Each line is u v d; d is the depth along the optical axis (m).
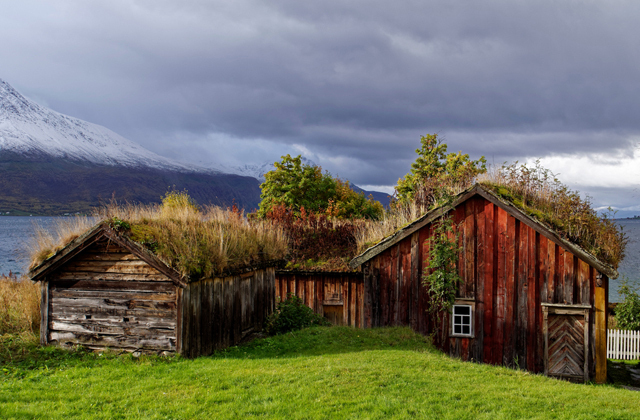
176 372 8.55
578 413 7.05
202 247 10.88
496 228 13.59
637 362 17.61
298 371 8.58
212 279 11.10
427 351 11.52
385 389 7.65
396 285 14.33
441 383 8.24
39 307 12.10
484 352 13.48
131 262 10.28
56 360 9.70
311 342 11.84
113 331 10.29
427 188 18.33
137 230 10.48
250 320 13.21
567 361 12.87
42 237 10.88
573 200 13.88
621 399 8.24
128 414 6.44
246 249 13.09
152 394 7.27
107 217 10.50
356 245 19.58
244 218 15.30
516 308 13.33
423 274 14.09
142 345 10.05
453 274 13.47
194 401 6.95
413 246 14.23
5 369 8.80
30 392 7.36
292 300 15.94
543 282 13.14
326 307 18.12
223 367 8.93
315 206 41.19
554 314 13.10
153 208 12.36
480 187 13.55
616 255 13.30
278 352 10.93
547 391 8.34
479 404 7.23
